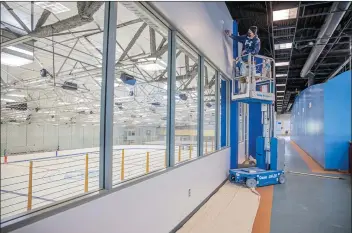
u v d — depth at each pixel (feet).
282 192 15.05
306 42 27.09
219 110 16.34
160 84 27.61
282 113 116.26
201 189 12.24
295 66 37.24
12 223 3.59
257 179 16.11
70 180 19.11
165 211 8.34
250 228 9.56
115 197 5.74
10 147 24.53
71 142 41.45
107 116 5.85
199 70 12.50
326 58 33.19
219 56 15.34
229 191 15.08
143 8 7.40
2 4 8.19
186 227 9.64
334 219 10.55
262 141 18.33
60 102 34.91
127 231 6.17
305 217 10.80
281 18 18.86
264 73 16.53
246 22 23.79
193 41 10.61
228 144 19.38
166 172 8.46
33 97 27.45
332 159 22.62
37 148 33.99
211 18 13.57
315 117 28.25
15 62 11.65
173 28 9.06
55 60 17.94
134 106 38.32
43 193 15.67
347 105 22.08
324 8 20.11
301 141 42.98
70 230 4.46
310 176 20.06
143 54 15.65
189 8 10.16
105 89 5.93
